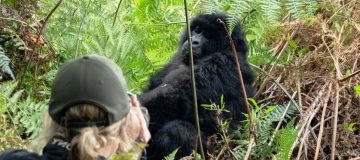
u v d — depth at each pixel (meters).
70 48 6.59
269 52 7.27
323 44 6.92
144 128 3.45
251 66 7.22
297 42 7.20
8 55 6.71
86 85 2.89
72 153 2.90
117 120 2.95
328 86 6.41
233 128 6.64
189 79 6.69
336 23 6.91
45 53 6.71
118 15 6.69
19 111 5.52
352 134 6.11
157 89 6.76
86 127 2.89
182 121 6.40
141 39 6.66
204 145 6.38
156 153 6.32
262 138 5.84
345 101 6.49
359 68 6.88
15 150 3.21
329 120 6.48
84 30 6.45
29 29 6.67
